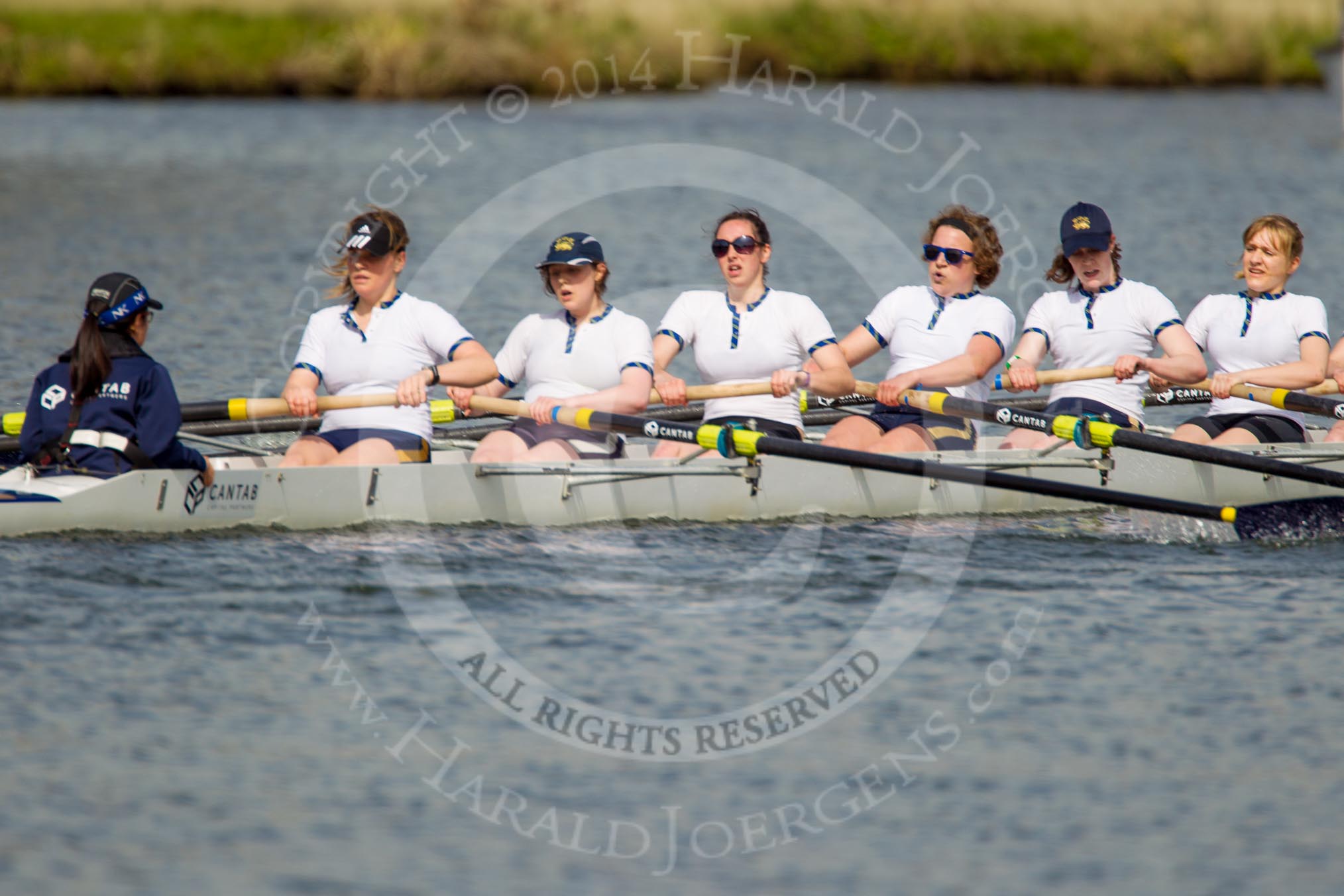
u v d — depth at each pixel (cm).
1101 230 4116
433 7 16062
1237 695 2806
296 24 15838
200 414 3566
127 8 16362
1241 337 4206
